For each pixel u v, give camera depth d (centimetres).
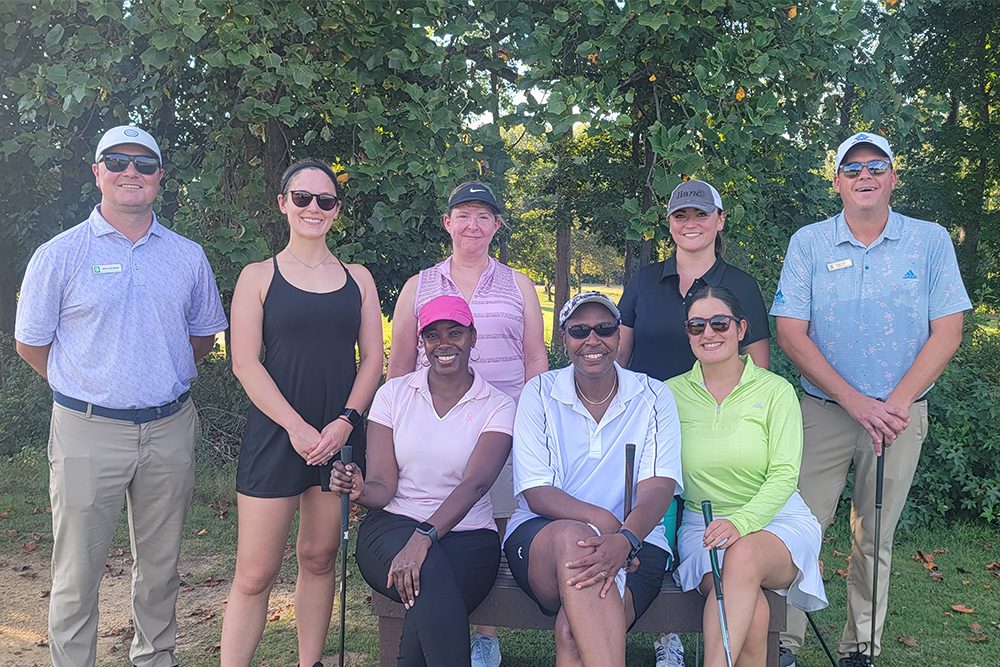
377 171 476
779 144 543
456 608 259
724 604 265
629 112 527
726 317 292
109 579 472
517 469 290
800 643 342
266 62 450
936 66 1561
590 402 297
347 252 514
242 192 522
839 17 453
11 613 427
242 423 715
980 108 1608
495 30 494
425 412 293
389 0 480
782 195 623
